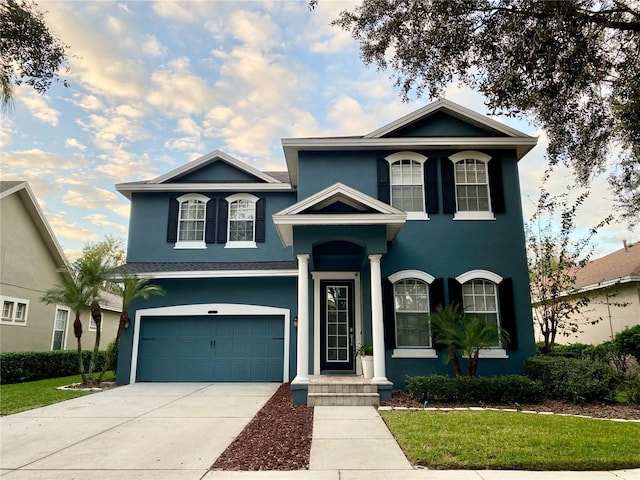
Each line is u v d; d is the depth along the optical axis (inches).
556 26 290.4
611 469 198.5
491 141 477.4
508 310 448.8
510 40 310.8
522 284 458.9
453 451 217.3
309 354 469.4
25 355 562.6
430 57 326.6
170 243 571.5
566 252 564.1
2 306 599.8
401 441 239.3
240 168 595.8
